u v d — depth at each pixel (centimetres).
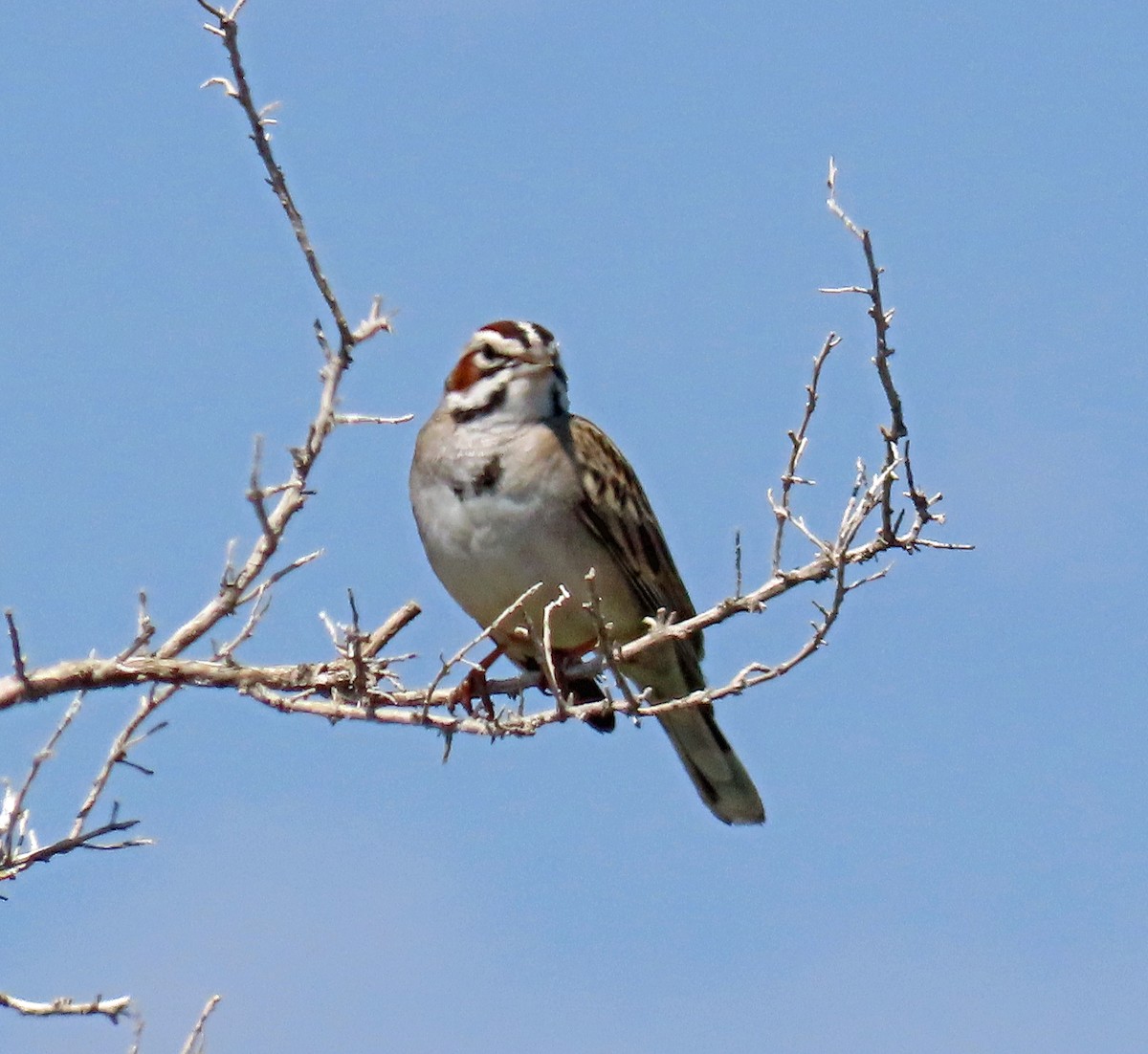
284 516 1030
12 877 933
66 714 955
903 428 1002
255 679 1015
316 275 1027
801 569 1044
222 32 976
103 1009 917
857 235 979
